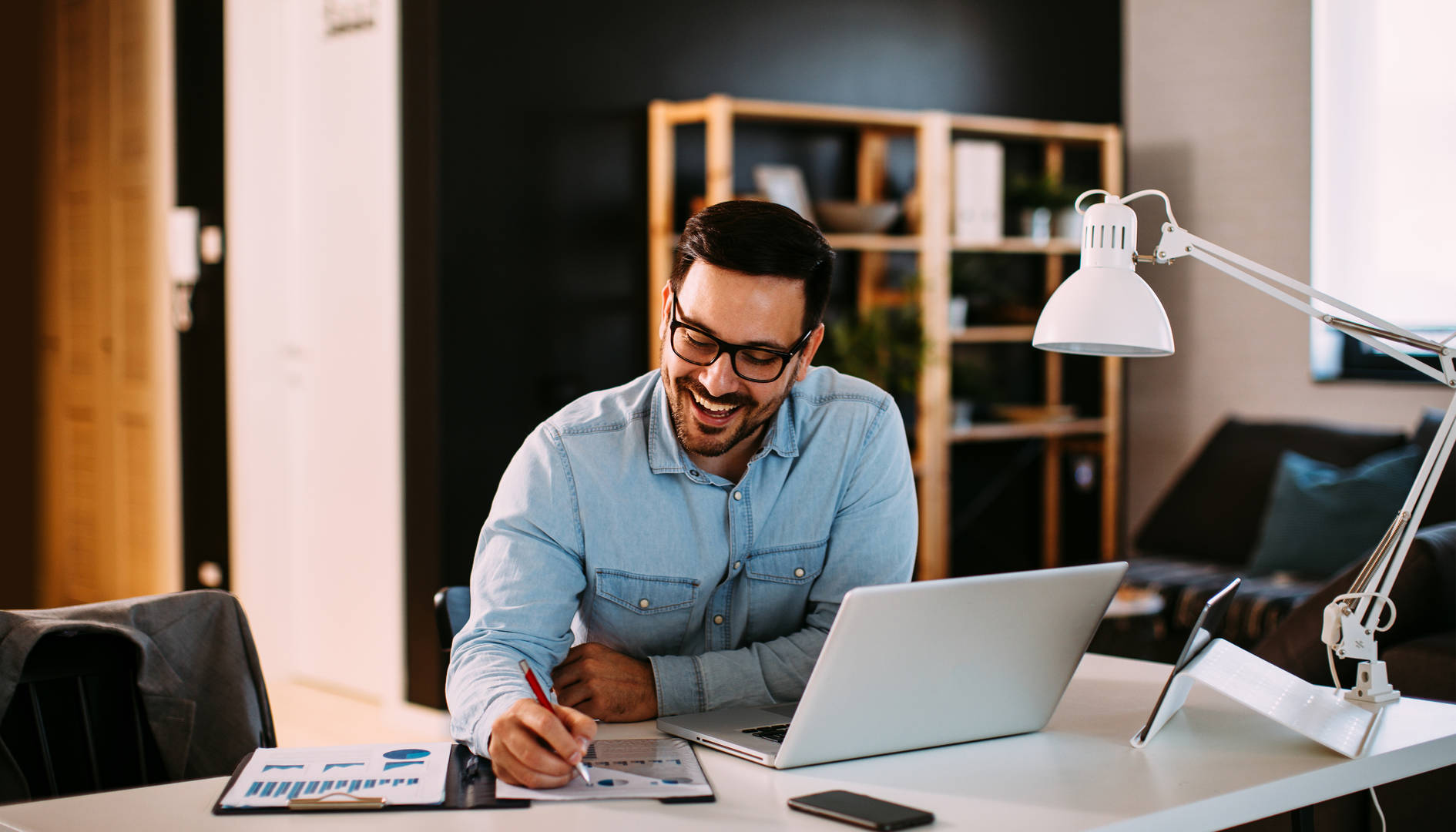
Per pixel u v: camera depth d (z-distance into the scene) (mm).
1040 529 5672
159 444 5008
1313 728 1470
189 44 4711
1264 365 5262
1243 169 5336
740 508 1732
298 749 1426
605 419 1718
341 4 4234
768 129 4766
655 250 4359
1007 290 5449
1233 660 1592
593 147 4266
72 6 5414
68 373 5547
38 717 1541
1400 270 4875
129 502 5199
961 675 1417
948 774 1358
